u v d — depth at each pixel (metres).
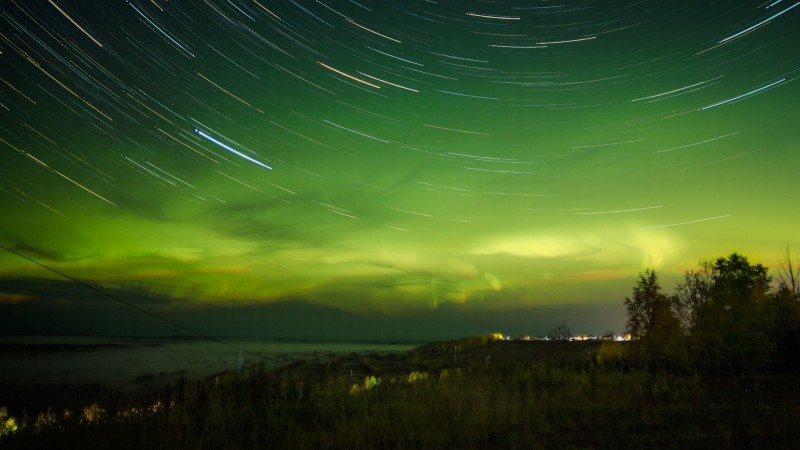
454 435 9.00
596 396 12.57
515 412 10.37
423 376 18.55
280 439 9.16
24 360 47.31
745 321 15.70
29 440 9.17
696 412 10.33
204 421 10.08
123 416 10.42
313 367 34.44
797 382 13.73
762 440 8.06
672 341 19.06
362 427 9.24
